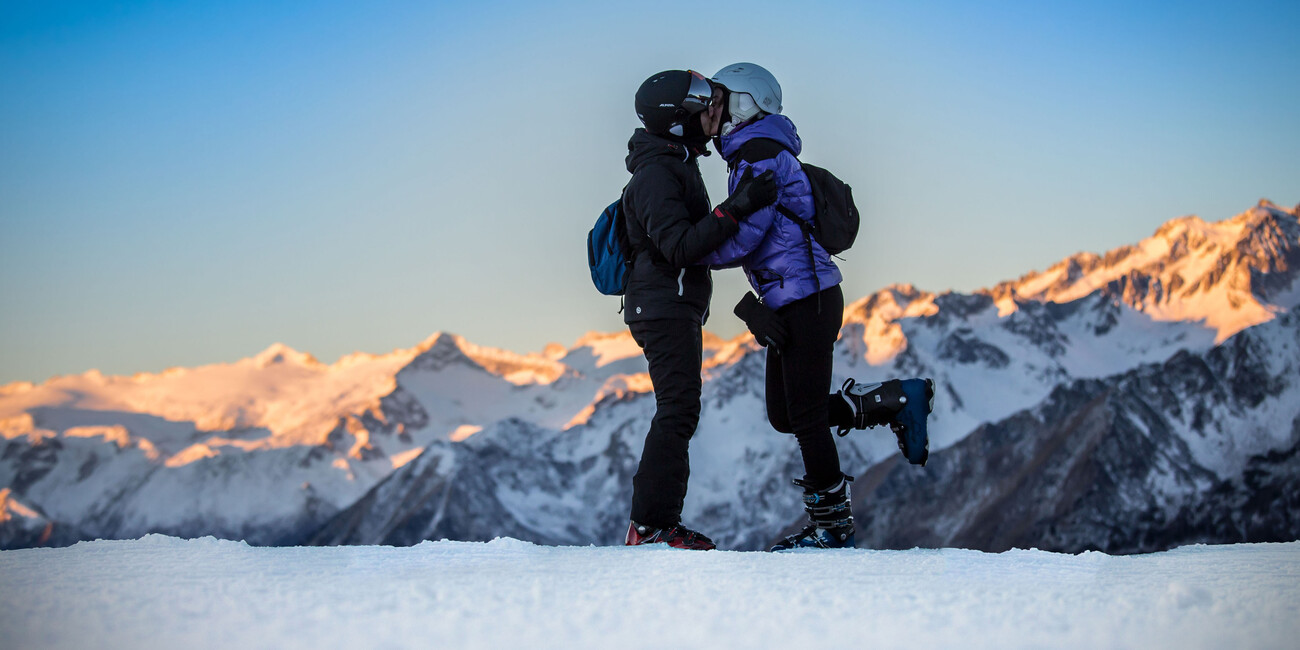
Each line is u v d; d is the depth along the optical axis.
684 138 4.90
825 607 2.22
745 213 4.53
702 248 4.54
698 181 4.98
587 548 3.73
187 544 3.32
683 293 4.82
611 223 5.00
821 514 4.84
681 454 4.82
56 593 2.25
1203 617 2.06
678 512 4.80
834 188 4.82
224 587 2.36
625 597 2.31
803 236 4.72
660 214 4.68
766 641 1.93
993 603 2.24
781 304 4.76
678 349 4.81
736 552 3.57
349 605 2.16
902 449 4.84
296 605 2.16
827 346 4.78
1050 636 1.96
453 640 1.90
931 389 4.84
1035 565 3.05
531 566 2.99
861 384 4.88
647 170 4.78
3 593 2.25
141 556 3.00
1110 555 3.41
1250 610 2.10
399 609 2.14
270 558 3.09
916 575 2.75
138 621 2.01
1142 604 2.20
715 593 2.38
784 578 2.66
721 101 4.87
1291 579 2.56
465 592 2.31
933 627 2.03
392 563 3.09
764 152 4.70
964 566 3.01
